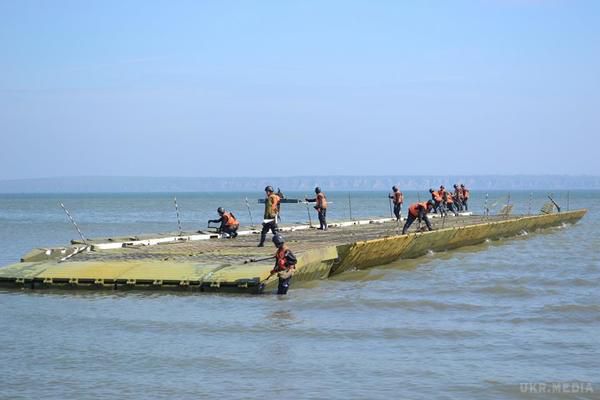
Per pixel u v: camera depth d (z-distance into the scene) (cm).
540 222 5522
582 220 7369
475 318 1855
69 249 2745
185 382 1306
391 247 3014
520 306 2030
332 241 3105
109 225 7094
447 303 2061
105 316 1870
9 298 2162
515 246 4194
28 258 2608
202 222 7756
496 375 1342
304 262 2338
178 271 2302
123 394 1243
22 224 7288
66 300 2114
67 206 14388
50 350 1529
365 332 1681
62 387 1280
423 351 1513
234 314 1884
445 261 3306
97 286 2286
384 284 2483
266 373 1357
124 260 2516
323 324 1767
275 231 2889
